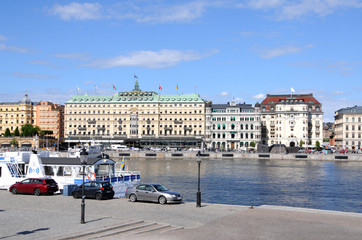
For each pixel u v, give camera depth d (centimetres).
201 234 3125
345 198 6981
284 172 11544
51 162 6366
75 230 3153
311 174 10994
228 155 18588
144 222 3538
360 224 3475
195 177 10150
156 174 10888
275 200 6750
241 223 3512
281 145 19900
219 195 7231
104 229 3186
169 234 3122
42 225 3331
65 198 5006
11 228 3219
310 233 3166
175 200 4562
